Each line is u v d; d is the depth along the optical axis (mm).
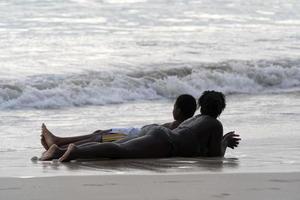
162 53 46719
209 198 10789
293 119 28859
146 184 12312
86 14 62656
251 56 47156
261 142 21688
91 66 41125
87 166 15961
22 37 50500
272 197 10875
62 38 51000
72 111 33219
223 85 42312
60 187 11961
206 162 16766
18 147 21969
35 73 38594
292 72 44750
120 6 68000
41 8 64062
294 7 72875
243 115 30078
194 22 61688
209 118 18422
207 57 46156
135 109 34094
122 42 50531
